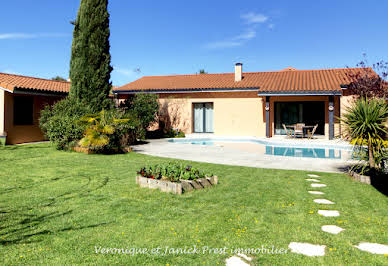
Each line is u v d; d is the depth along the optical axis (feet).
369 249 10.93
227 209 15.61
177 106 71.61
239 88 64.64
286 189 20.12
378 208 15.99
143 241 11.62
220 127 68.95
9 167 26.43
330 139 55.06
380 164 24.25
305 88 57.57
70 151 37.81
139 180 20.74
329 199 17.75
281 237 12.05
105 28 47.29
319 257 10.32
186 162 31.17
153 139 59.62
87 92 45.68
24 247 10.97
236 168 28.27
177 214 14.76
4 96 44.19
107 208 15.60
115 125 38.37
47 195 17.90
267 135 60.90
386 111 23.81
